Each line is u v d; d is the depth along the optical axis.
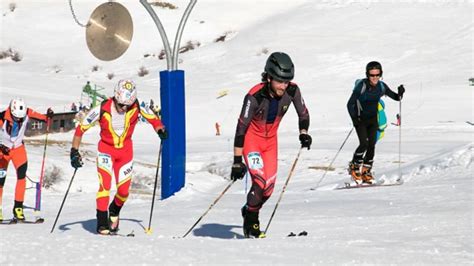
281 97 13.18
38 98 113.00
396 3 158.00
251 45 149.62
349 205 18.72
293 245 10.93
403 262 9.18
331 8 163.12
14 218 19.25
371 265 8.93
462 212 15.02
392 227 13.54
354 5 162.12
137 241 10.21
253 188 13.24
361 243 11.36
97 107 14.91
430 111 92.38
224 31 163.50
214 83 130.00
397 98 24.72
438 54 128.75
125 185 15.09
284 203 21.22
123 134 15.00
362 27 148.12
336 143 72.56
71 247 9.14
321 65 130.75
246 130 13.17
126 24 27.39
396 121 88.31
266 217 17.17
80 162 14.77
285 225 15.28
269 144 13.54
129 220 17.88
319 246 10.82
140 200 27.27
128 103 14.73
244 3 175.25
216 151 70.19
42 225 17.45
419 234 12.35
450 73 117.19
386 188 22.91
